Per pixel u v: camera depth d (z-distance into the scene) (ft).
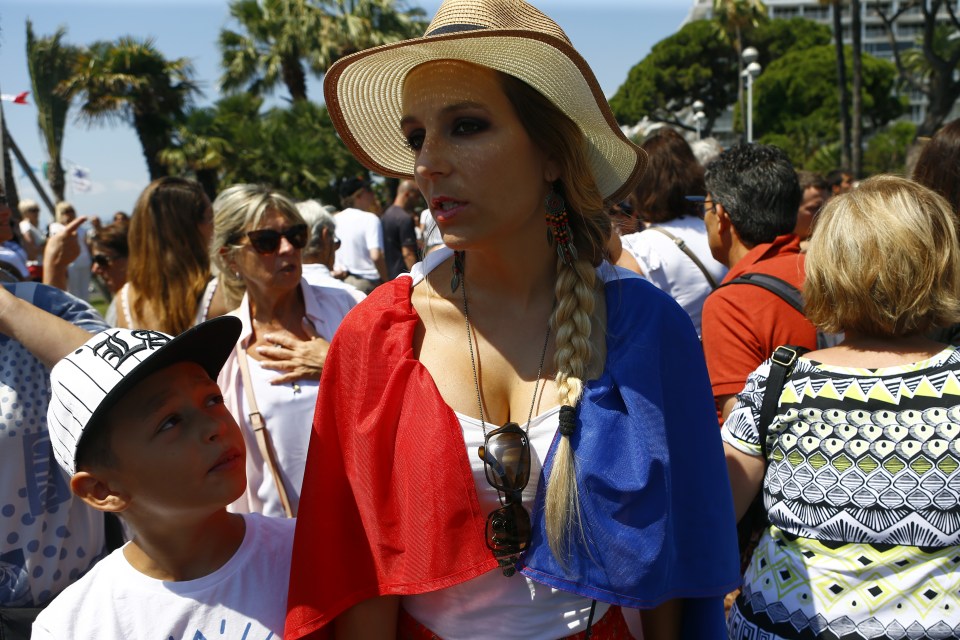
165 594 5.24
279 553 5.58
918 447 5.70
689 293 11.41
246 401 8.75
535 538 4.77
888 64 156.15
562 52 4.56
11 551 6.84
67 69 80.79
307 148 80.48
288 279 9.03
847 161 86.94
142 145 82.79
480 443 4.84
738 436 6.52
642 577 4.68
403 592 4.85
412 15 90.02
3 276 7.63
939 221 5.99
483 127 4.70
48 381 6.94
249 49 89.04
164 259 10.61
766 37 172.35
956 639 5.59
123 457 5.03
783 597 6.04
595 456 4.66
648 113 177.27
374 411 5.02
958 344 6.89
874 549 5.79
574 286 4.91
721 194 9.98
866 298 6.02
